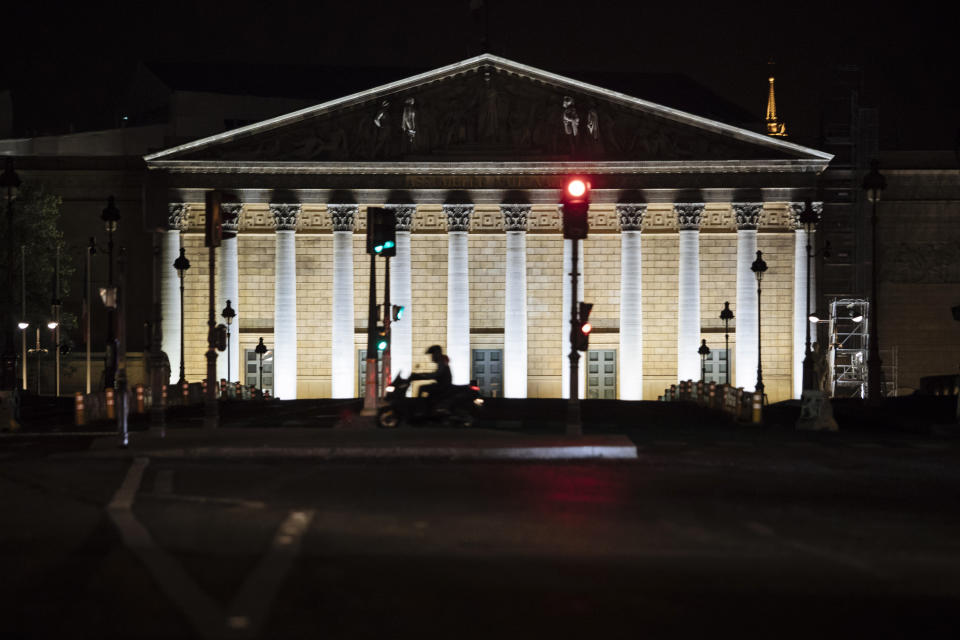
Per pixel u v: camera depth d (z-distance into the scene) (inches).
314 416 2004.2
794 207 3585.1
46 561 585.9
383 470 1050.7
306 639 428.5
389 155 3558.1
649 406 2428.6
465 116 3563.0
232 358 3587.6
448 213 3585.1
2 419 1707.7
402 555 607.8
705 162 3545.8
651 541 668.7
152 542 642.2
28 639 425.1
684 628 458.0
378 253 1653.5
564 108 3548.2
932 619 481.1
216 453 1187.3
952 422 1814.7
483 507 800.3
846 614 487.5
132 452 1184.2
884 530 737.0
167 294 3540.8
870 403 2176.4
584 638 438.9
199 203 3558.1
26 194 3257.9
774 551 641.6
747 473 1080.2
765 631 455.2
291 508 785.6
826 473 1101.7
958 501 901.8
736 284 3631.9
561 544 652.7
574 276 1387.8
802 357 3582.7
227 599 495.2
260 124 3528.5
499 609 485.4
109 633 434.3
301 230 3627.0
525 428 1704.0
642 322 3634.4
